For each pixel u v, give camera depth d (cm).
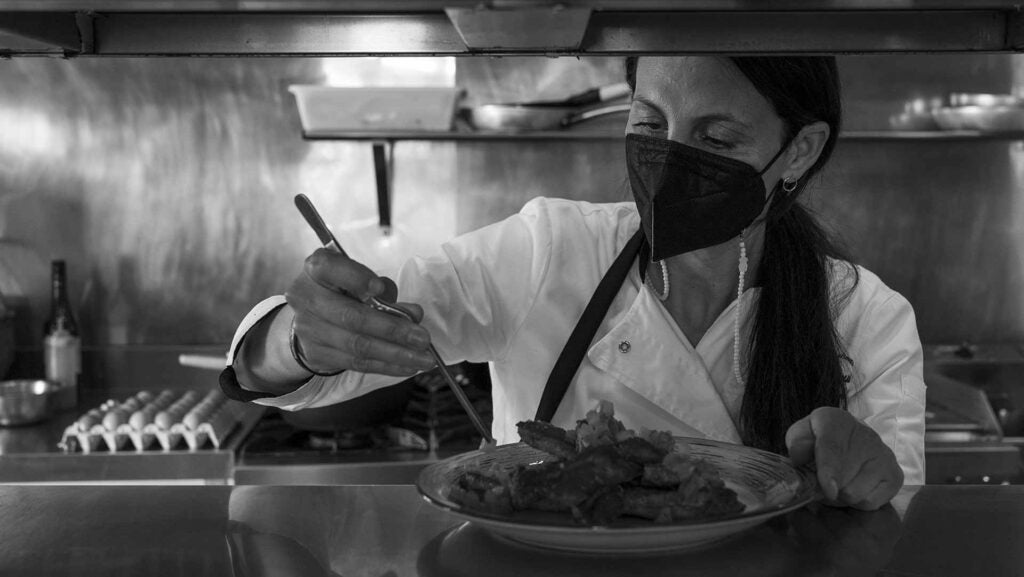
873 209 324
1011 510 109
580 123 309
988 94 320
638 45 93
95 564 96
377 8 86
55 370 300
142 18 94
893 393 146
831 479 103
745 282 149
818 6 85
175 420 261
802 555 96
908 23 92
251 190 321
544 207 158
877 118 322
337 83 320
